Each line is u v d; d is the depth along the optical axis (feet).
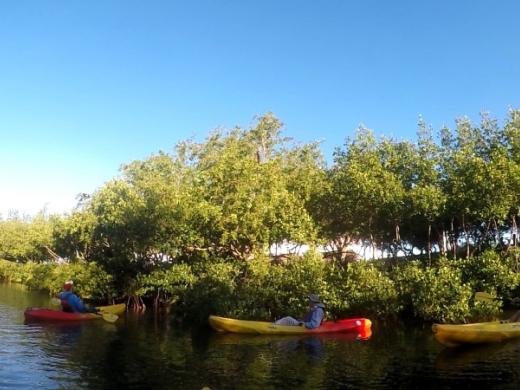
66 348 59.06
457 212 86.84
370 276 77.15
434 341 61.67
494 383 42.11
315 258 81.10
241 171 90.63
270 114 148.46
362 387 41.16
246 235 88.02
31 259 214.69
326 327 69.26
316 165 129.49
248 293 81.00
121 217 103.45
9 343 62.49
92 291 116.78
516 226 92.27
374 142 98.68
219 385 41.98
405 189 89.66
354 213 95.81
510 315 78.64
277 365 49.34
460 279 75.97
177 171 134.41
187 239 92.17
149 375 45.44
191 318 87.71
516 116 91.35
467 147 87.71
